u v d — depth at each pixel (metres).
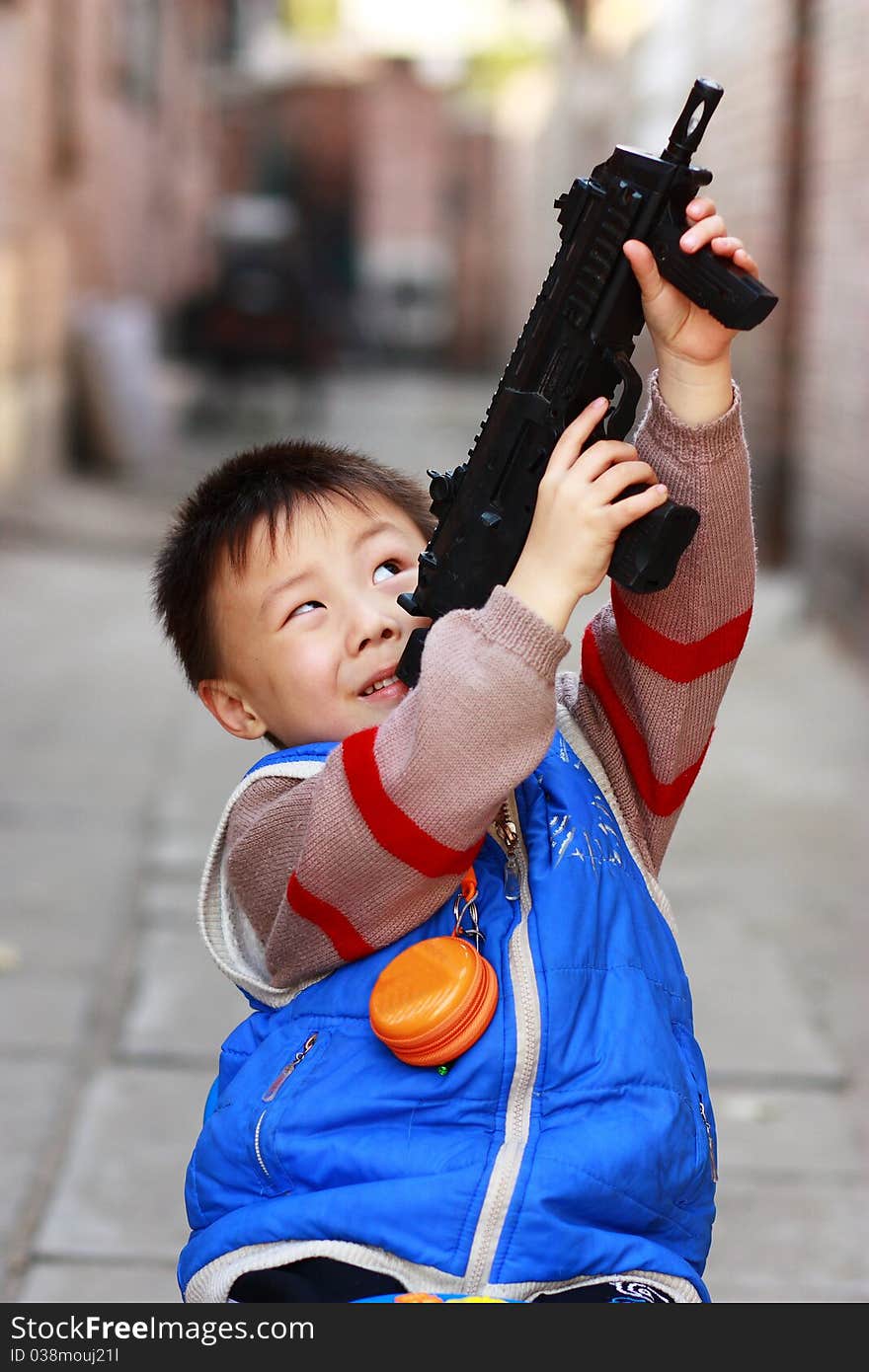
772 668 6.22
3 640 6.57
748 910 3.87
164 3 15.24
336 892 1.24
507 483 1.20
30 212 9.48
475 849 1.22
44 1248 2.43
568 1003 1.22
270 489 1.38
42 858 4.14
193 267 18.41
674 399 1.23
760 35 7.42
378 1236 1.17
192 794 4.71
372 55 26.53
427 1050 1.17
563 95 17.12
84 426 10.95
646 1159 1.20
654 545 1.15
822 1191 2.67
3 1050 3.09
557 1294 1.17
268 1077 1.28
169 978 3.45
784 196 7.12
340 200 27.02
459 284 25.30
